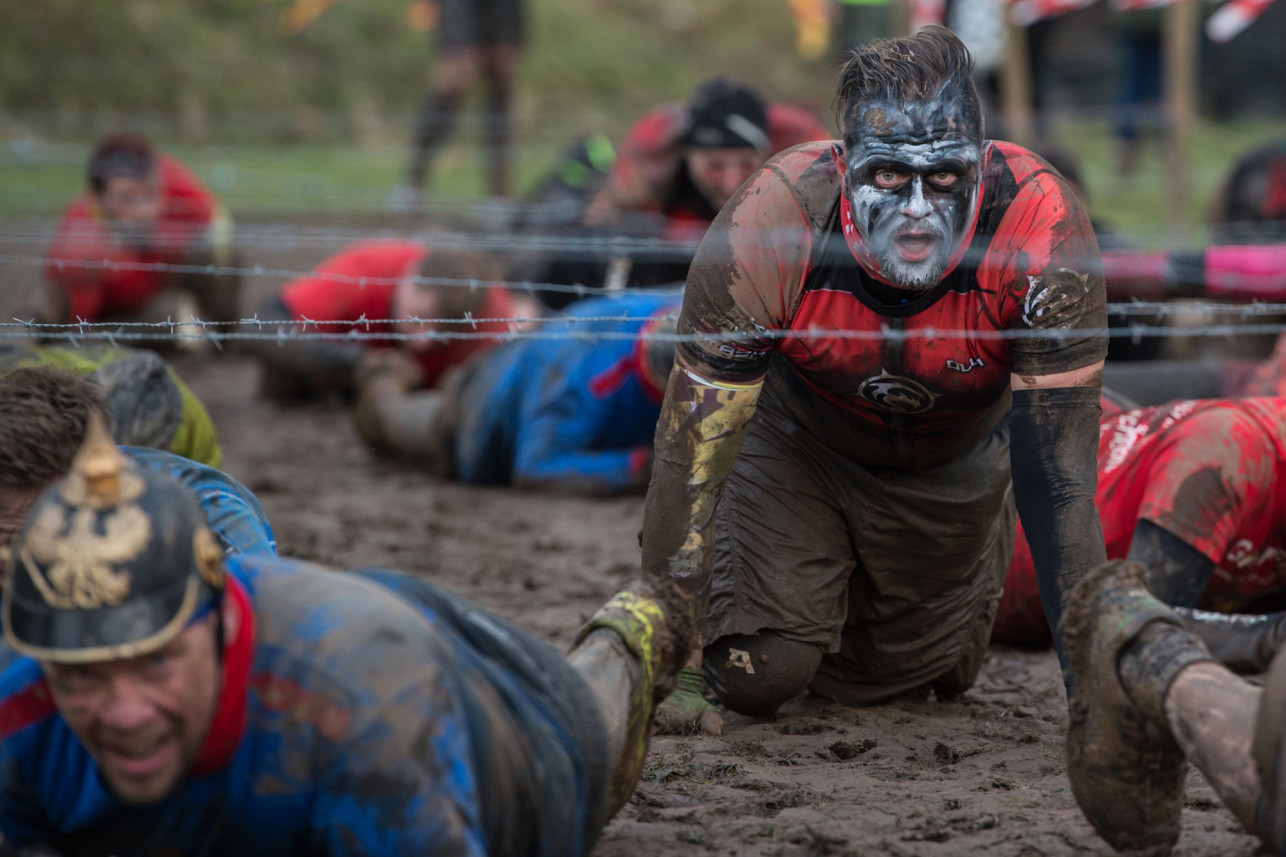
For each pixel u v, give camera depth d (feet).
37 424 28.76
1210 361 70.44
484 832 23.84
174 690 21.44
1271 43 201.16
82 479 21.24
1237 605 49.39
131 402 41.50
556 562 62.75
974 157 33.55
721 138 82.58
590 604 55.88
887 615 42.37
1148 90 146.61
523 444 77.36
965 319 35.42
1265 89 201.67
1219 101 201.87
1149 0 119.44
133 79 177.88
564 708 26.50
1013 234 34.35
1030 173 34.71
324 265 93.35
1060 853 30.68
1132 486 47.44
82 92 173.37
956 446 39.88
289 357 96.17
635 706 29.09
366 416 86.07
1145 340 76.79
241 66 189.06
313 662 22.48
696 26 235.81
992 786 35.58
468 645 26.00
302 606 23.00
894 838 31.58
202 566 21.59
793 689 41.19
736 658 40.93
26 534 21.24
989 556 43.37
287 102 186.19
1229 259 75.77
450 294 84.12
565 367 76.74
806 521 40.70
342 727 22.30
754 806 33.94
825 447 40.40
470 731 23.68
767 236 35.09
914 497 40.16
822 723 41.42
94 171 89.71
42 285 91.50
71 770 23.25
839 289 35.65
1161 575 45.21
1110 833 29.45
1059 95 186.19
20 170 142.10
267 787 22.57
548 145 177.68
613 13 237.25
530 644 27.20
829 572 40.96
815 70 223.30
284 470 83.30
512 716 25.17
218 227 97.25
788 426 40.70
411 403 84.17
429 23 204.54
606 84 207.82
